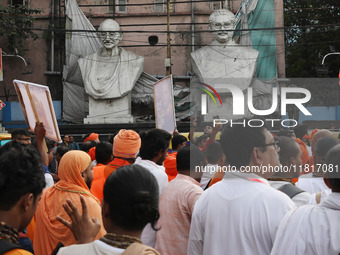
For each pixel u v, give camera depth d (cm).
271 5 2419
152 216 202
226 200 277
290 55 3181
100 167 463
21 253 193
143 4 2492
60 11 2553
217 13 2273
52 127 462
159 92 643
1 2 2531
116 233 200
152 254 187
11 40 2439
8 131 2447
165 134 400
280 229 247
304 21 3212
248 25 2402
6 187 210
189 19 2584
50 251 363
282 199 271
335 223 235
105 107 2345
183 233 348
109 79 2334
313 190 349
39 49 2562
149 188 204
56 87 2569
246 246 267
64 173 375
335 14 3131
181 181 361
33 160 220
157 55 2595
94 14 2625
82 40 2497
